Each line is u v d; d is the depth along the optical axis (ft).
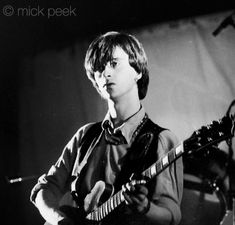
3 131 10.27
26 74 10.28
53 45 10.12
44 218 9.47
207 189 8.18
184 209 8.30
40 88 10.11
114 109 9.21
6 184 10.09
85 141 9.39
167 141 8.68
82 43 9.80
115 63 9.36
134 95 9.11
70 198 9.14
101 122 9.34
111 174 8.87
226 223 7.73
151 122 8.89
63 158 9.60
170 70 9.00
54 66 10.03
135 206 8.15
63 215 9.01
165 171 8.42
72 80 9.80
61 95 9.88
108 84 9.34
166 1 9.29
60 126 9.80
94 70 9.55
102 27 9.71
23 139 10.11
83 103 9.60
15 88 10.31
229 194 8.02
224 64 8.68
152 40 9.23
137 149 8.79
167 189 8.36
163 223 8.28
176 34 9.10
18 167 10.05
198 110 8.71
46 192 9.42
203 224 8.16
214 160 8.16
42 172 9.84
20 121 10.19
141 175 8.05
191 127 8.69
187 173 8.33
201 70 8.82
